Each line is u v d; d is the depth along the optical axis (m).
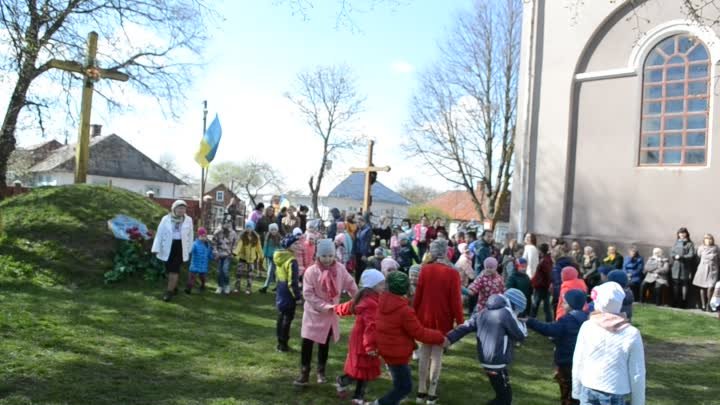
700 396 7.16
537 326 5.75
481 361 5.87
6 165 15.55
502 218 41.75
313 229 10.77
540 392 6.92
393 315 5.47
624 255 15.29
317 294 6.43
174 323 9.12
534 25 17.39
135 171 52.38
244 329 9.13
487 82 33.28
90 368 6.50
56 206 12.95
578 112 16.61
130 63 15.96
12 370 6.11
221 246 11.95
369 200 21.31
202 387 6.22
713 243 13.59
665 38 15.20
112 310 9.49
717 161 14.27
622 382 4.25
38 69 10.66
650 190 15.26
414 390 6.80
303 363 6.41
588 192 16.30
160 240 10.63
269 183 67.88
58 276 11.09
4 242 11.52
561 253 12.65
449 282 6.38
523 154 17.34
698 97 14.59
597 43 16.34
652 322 11.81
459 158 34.34
